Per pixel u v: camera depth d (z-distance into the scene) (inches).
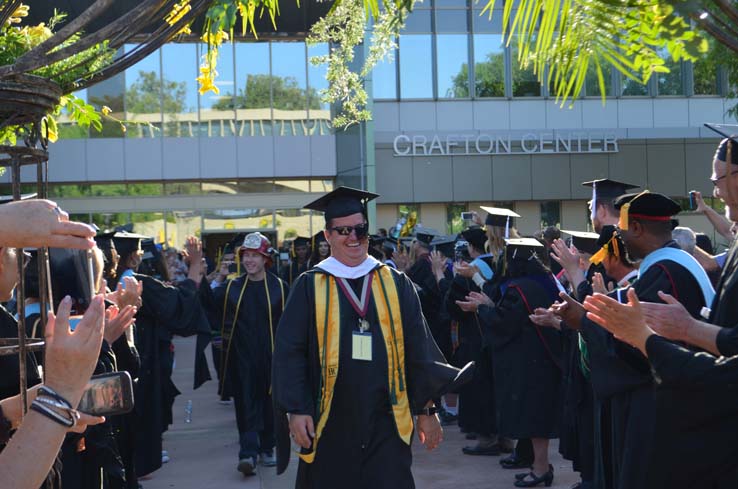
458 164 994.1
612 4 78.9
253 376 288.0
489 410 302.2
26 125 110.3
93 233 68.9
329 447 162.9
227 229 1027.3
